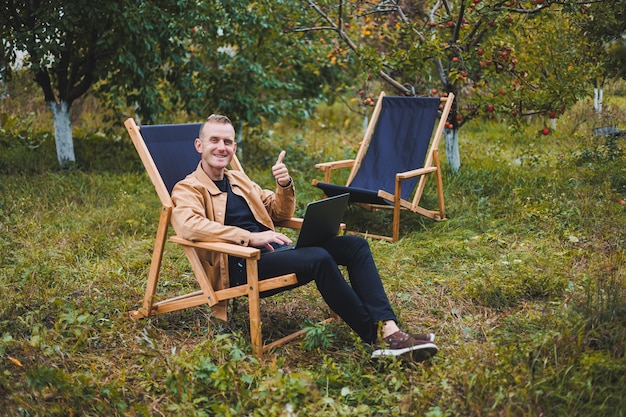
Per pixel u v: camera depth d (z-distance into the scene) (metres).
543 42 6.74
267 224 3.81
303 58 8.47
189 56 8.19
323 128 10.47
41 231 5.28
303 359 3.38
